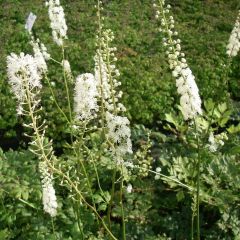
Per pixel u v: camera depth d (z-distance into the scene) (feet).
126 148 1.83
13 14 5.27
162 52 4.62
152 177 2.71
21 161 2.48
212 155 2.62
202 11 5.51
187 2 5.69
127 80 4.08
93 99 1.85
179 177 2.50
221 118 2.77
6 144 3.64
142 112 3.80
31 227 2.39
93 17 5.25
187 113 1.86
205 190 2.50
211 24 5.22
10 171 2.39
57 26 2.20
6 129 3.70
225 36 4.95
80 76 1.81
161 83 4.07
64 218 2.34
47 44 4.59
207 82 4.14
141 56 4.52
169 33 1.84
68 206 2.43
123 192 2.59
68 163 2.50
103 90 1.96
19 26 4.95
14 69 1.62
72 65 4.33
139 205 2.53
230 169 2.52
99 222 2.30
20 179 2.37
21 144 3.61
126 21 5.20
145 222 2.49
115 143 1.86
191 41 4.84
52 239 2.20
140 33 4.94
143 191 2.62
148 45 4.74
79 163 2.23
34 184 2.35
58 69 4.23
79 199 1.98
